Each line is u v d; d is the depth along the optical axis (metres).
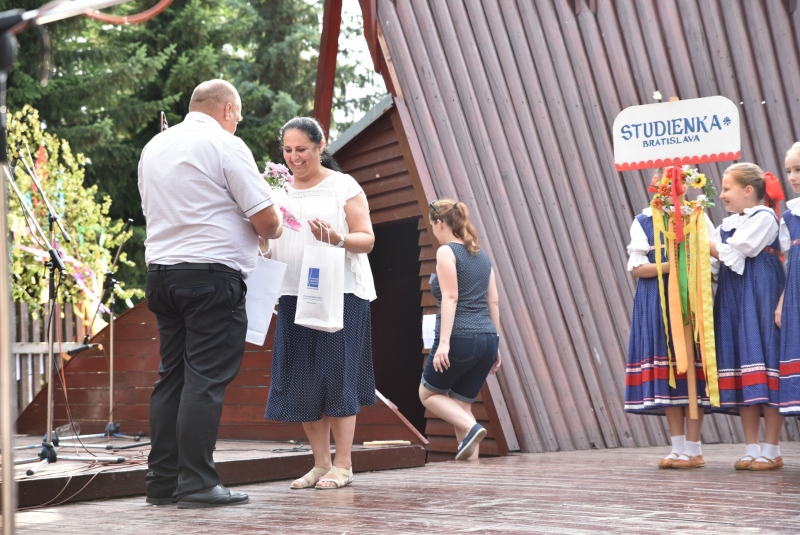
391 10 6.50
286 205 3.76
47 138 12.81
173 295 3.28
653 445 6.31
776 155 6.56
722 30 6.66
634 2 6.70
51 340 4.39
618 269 6.45
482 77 6.46
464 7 6.53
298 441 5.62
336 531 2.59
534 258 6.29
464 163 6.33
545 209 6.39
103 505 3.40
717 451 5.57
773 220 4.41
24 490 3.34
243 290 3.39
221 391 3.31
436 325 5.57
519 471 4.44
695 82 6.62
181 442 3.24
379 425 5.31
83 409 6.93
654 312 4.59
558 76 6.58
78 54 17.73
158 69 18.41
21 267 9.98
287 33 21.52
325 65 7.40
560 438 6.08
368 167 7.36
